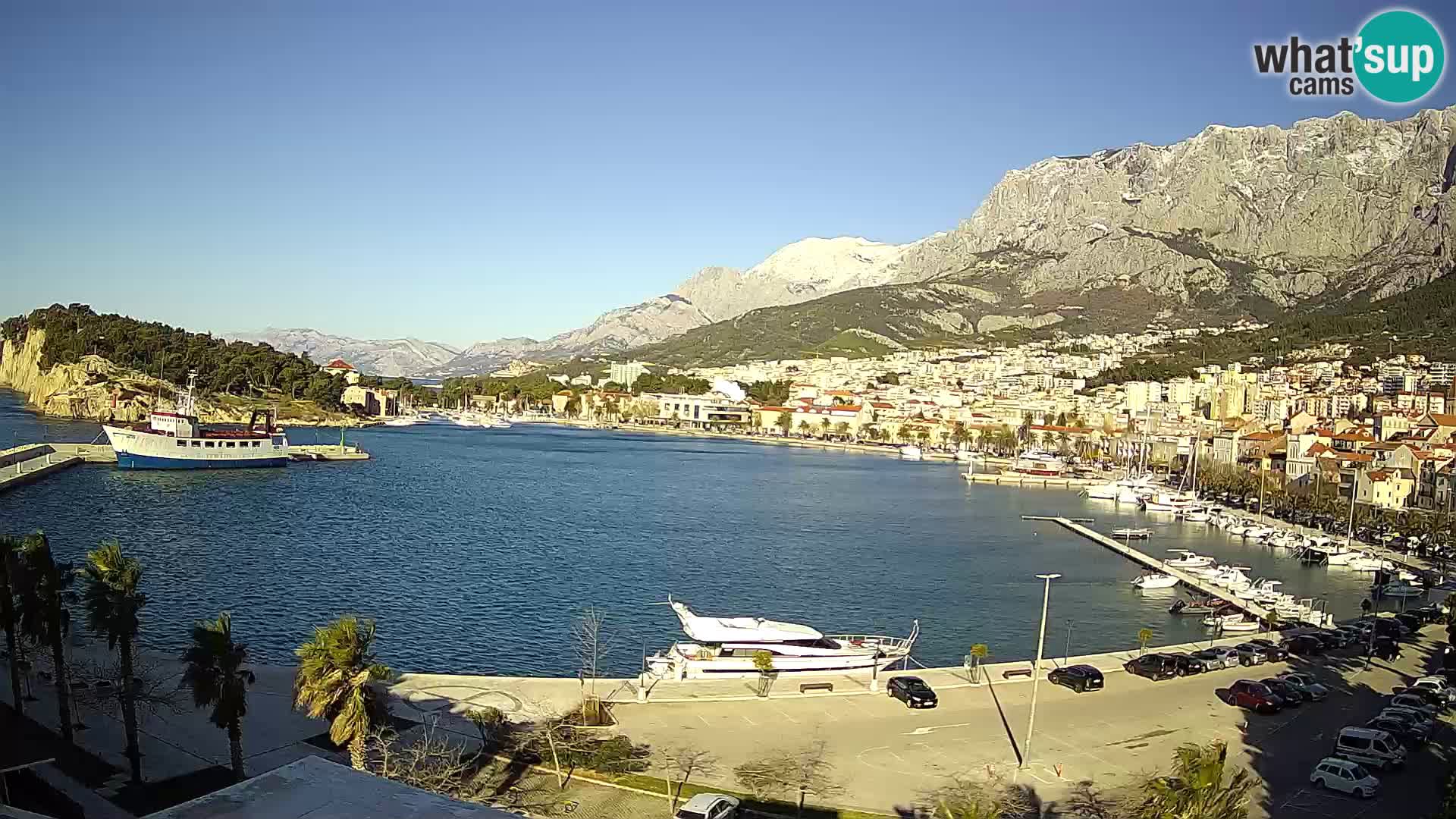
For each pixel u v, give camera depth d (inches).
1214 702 3329.2
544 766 2578.7
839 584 5969.5
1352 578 6683.1
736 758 2687.0
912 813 2356.1
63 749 2591.0
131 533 6653.5
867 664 3683.6
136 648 3449.8
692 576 5969.5
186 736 2743.6
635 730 2901.1
